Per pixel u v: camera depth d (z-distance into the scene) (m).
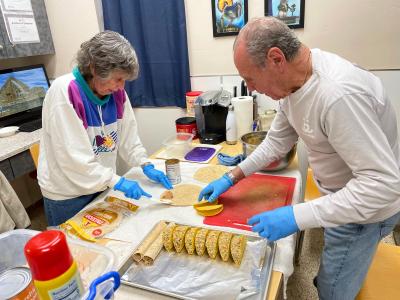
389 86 1.90
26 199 2.86
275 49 0.80
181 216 1.14
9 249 0.78
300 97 0.88
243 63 0.85
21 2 2.25
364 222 0.96
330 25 1.89
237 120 1.92
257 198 1.23
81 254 0.79
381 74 1.89
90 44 1.12
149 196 1.26
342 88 0.79
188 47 2.22
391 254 1.24
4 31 2.17
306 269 1.91
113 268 0.74
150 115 2.50
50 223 1.50
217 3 2.04
